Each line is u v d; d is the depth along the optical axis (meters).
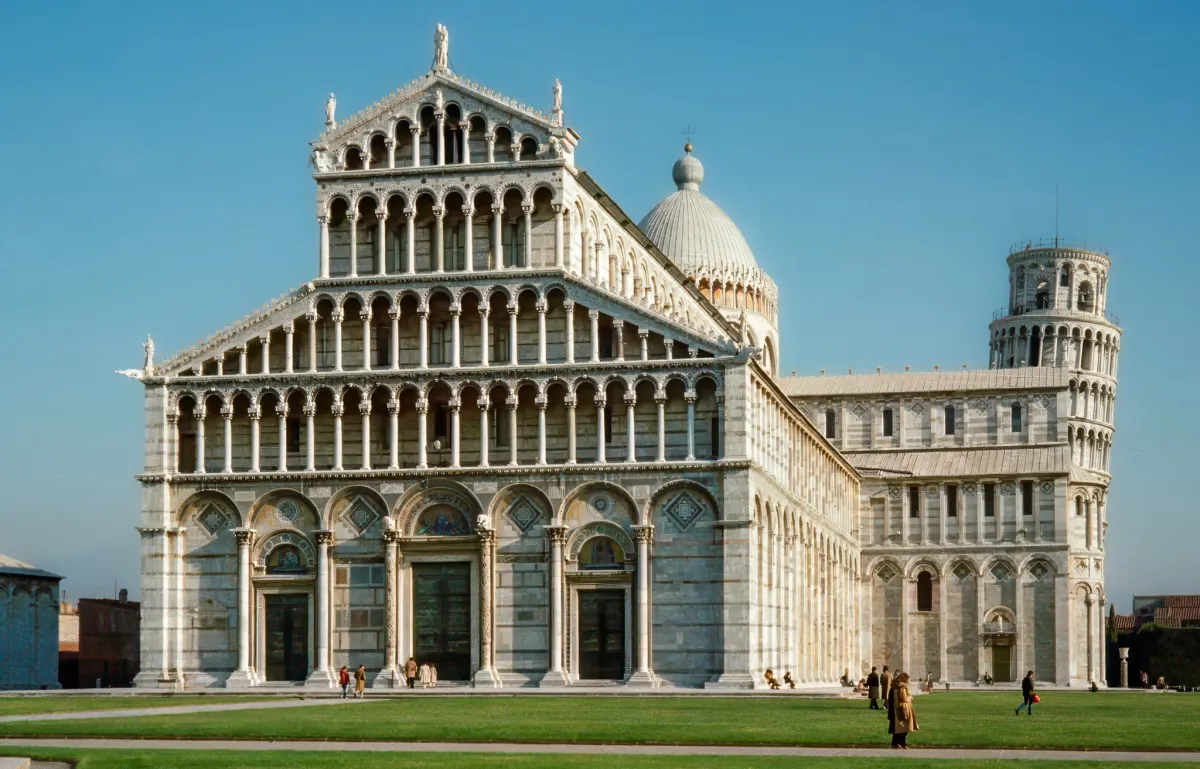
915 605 178.75
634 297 137.75
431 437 119.62
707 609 113.50
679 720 78.31
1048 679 174.38
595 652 115.25
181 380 121.38
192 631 120.12
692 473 114.19
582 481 115.94
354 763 57.22
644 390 116.69
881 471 182.00
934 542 178.75
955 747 65.88
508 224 119.62
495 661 116.25
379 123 121.25
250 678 118.44
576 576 115.44
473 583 117.19
